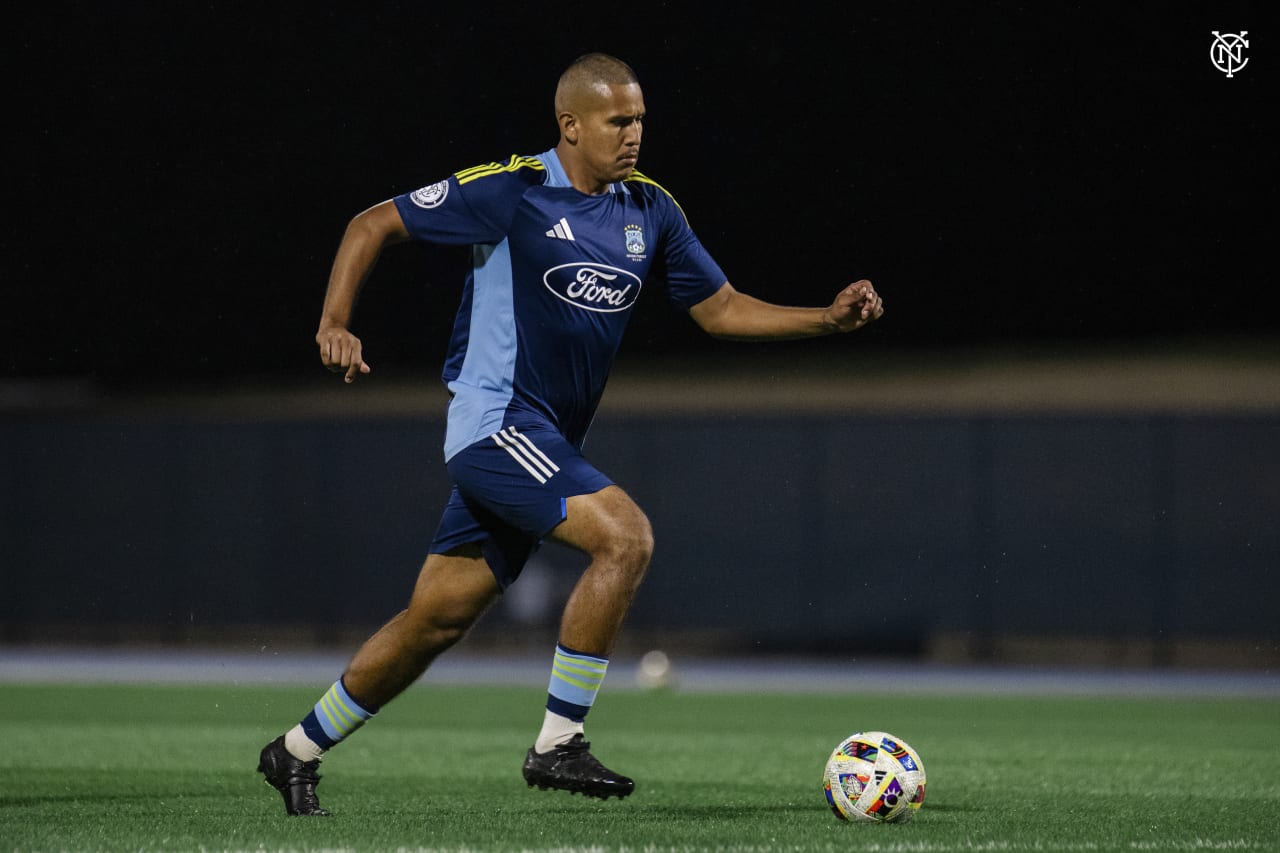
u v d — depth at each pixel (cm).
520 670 6894
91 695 5403
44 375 9588
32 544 7875
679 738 3900
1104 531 7150
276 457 7762
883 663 7188
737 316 2212
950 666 7069
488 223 1998
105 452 7856
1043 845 1850
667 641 7612
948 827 2020
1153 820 2133
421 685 6125
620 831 1934
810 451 7325
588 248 2030
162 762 3073
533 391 2033
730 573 7338
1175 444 7125
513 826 1986
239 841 1839
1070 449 7181
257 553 7750
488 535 2034
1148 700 5534
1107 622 7112
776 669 6962
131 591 7812
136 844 1817
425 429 7688
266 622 7725
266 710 4791
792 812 2231
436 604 2050
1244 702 5450
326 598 7694
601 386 2109
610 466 7431
